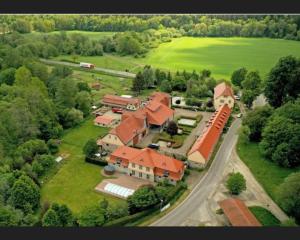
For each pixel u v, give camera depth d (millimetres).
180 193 88750
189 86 148875
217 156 105188
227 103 134875
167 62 195000
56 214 77000
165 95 136625
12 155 98312
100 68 188125
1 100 118438
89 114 134000
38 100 114750
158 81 161375
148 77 159125
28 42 197750
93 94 152375
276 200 84188
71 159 104750
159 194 84250
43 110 115875
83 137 117688
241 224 75062
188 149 109938
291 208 79375
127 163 97188
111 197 88625
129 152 99062
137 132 112938
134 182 94375
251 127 112812
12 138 102562
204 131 114500
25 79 133375
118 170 99125
